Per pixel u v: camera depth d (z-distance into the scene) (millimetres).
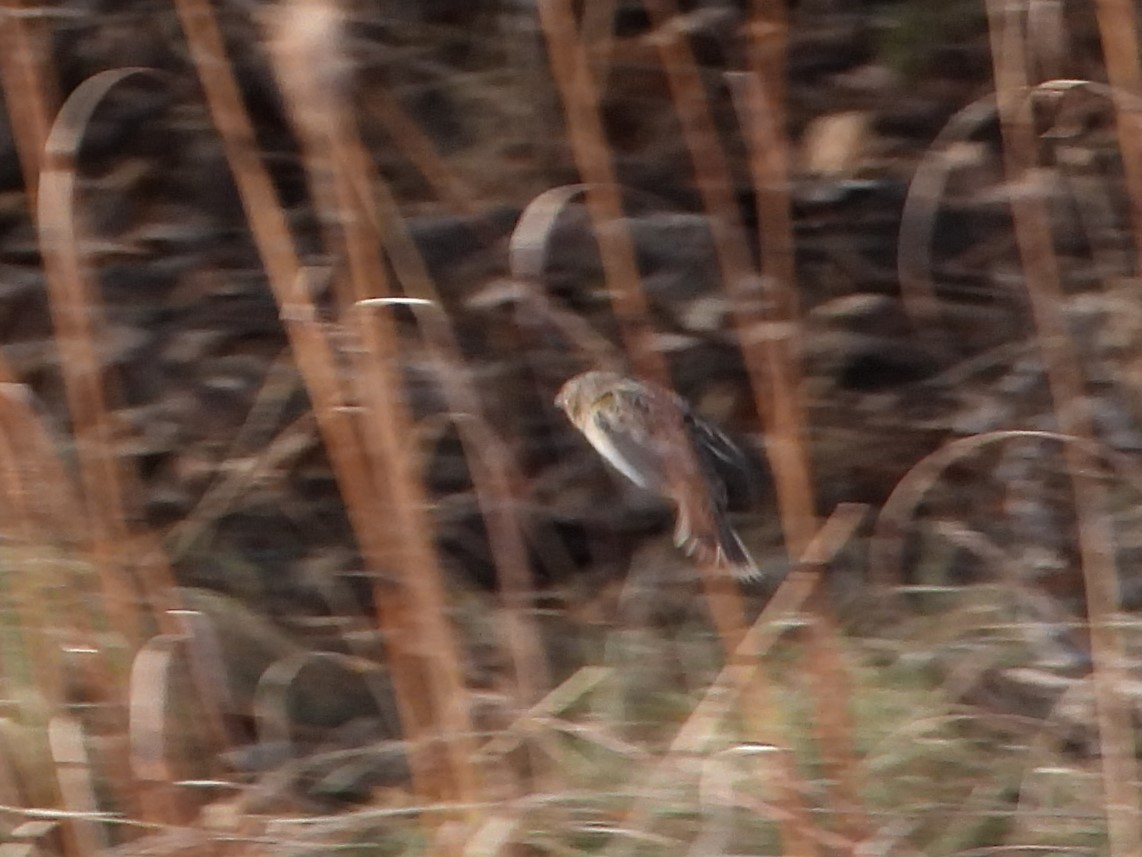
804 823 6527
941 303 9352
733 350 9172
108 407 8789
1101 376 8695
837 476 9102
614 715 7676
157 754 6945
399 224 8352
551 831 6859
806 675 7418
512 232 9203
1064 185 9055
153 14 9188
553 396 9141
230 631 8203
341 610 8547
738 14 9289
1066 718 7379
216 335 8992
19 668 7379
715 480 7070
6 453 7387
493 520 8391
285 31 6793
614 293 7730
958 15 9469
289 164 9250
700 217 8344
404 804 7293
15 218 9281
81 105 7559
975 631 7906
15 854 6785
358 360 7074
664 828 6828
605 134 9531
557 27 7723
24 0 8555
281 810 7371
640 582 8719
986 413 8852
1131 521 8320
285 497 8820
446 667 6953
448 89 9406
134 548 7941
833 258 9461
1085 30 9047
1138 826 6664
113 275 9125
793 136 9453
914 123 9555
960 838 6914
